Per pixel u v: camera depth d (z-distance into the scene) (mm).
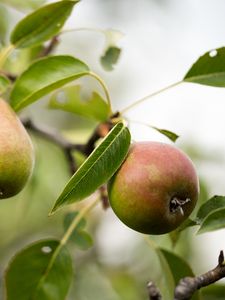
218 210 602
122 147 624
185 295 588
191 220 641
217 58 689
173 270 718
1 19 944
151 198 618
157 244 769
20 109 687
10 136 642
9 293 716
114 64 786
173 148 638
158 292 596
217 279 592
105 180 617
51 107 777
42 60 688
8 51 750
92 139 727
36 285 718
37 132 842
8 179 641
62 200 605
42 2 905
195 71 694
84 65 692
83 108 754
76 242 741
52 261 723
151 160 624
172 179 620
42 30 747
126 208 623
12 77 778
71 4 732
